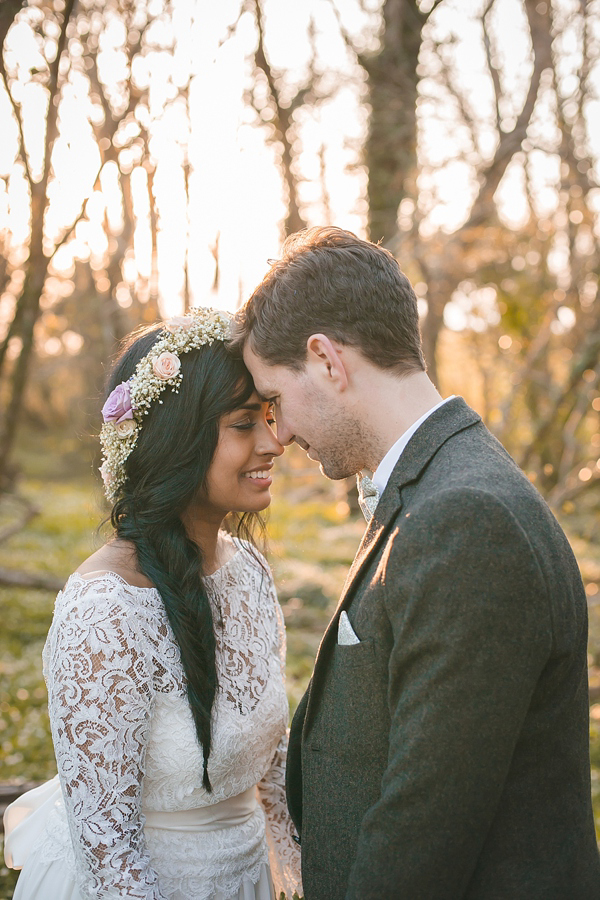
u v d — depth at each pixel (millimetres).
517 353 10898
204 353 1790
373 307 1535
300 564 9930
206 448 1793
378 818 1336
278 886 2145
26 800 2115
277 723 1942
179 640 1684
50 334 13016
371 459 1609
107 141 7098
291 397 1611
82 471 24469
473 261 10383
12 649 6859
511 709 1272
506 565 1276
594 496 9555
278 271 1623
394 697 1375
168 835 1750
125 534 1784
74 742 1546
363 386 1556
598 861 1491
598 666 5812
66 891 1737
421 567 1316
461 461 1434
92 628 1569
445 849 1288
